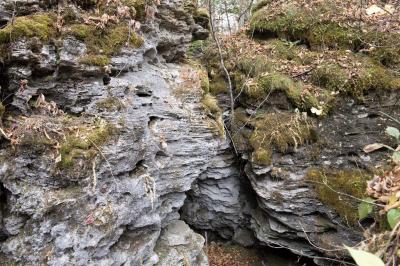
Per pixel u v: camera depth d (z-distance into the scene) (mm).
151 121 4215
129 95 3881
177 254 4305
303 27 6258
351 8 6320
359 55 5672
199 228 6461
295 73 5758
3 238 3137
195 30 6332
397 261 2031
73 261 3152
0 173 2986
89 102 3615
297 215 5074
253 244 6148
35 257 3070
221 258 6031
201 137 4684
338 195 4836
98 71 3639
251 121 5699
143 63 4574
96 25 3699
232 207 6129
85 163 3219
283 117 5461
